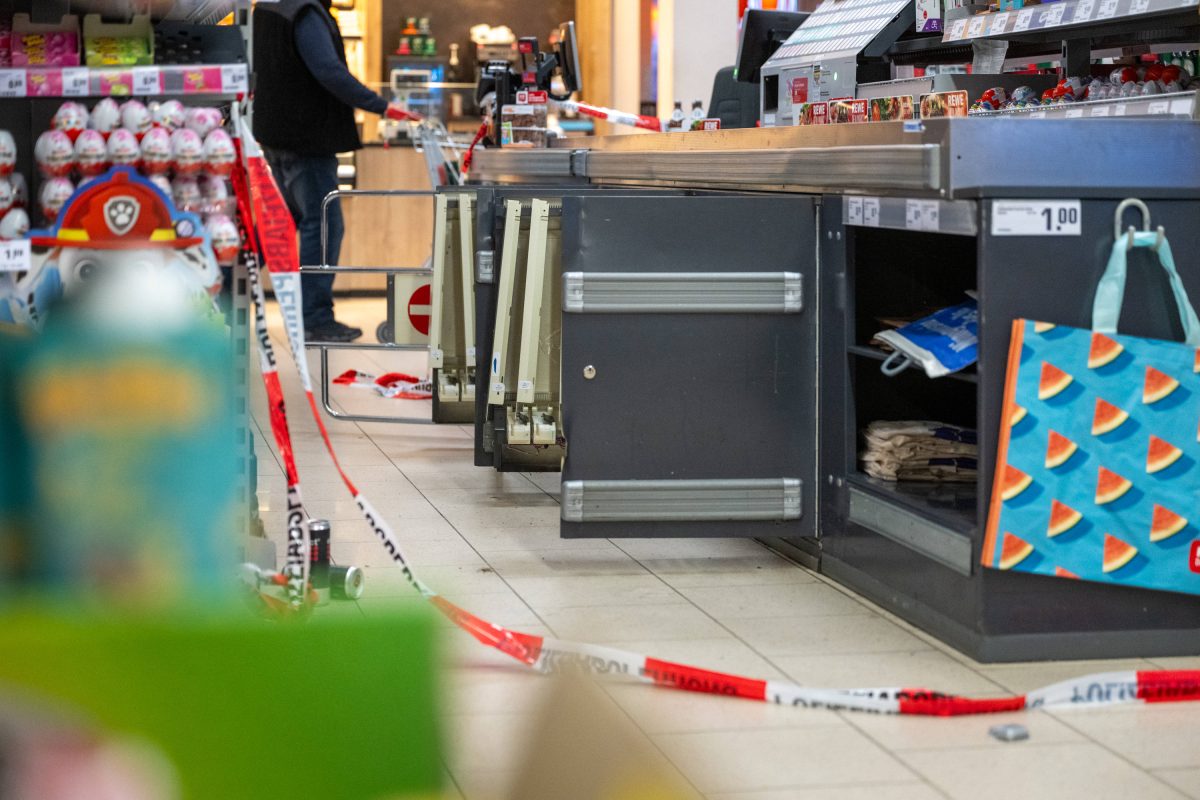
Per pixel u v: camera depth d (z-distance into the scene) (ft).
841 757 8.79
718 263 13.23
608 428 13.29
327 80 26.22
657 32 40.24
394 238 42.73
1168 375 10.64
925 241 13.76
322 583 11.75
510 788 2.86
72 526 2.59
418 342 22.25
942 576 11.28
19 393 2.59
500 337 16.25
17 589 2.57
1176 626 10.98
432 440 21.08
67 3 11.05
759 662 10.72
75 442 2.59
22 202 10.93
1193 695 10.00
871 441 13.11
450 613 10.30
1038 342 10.53
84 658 2.47
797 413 13.43
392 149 42.16
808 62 22.18
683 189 17.56
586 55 45.68
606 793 2.80
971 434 13.15
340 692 2.65
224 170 10.75
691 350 13.28
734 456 13.39
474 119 43.86
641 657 10.07
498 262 16.74
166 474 2.63
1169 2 14.06
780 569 13.70
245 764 2.56
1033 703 9.76
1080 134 10.61
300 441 20.76
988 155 10.54
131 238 10.43
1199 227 10.77
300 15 26.23
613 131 44.09
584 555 14.17
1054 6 15.90
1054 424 10.58
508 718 8.91
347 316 37.40
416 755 2.70
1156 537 10.75
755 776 8.43
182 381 2.63
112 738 2.46
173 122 10.68
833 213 13.01
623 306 13.16
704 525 13.42
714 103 27.73
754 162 13.99
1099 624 10.89
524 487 17.71
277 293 10.63
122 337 2.62
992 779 8.45
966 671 10.56
